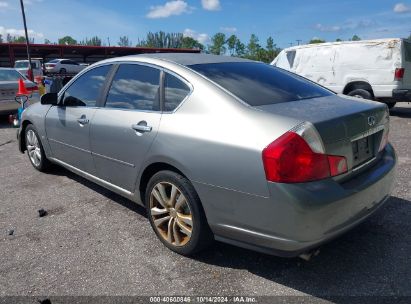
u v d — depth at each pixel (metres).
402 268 3.00
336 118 2.72
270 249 2.69
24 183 5.20
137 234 3.67
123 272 3.06
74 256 3.31
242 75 3.46
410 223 3.69
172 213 3.25
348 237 3.47
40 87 11.12
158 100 3.42
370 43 10.23
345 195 2.60
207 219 2.96
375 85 10.26
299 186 2.48
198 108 3.07
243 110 2.85
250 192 2.63
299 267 3.06
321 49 11.24
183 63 3.48
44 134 5.11
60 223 3.95
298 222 2.49
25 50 44.88
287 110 2.84
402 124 9.20
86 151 4.23
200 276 2.99
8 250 3.45
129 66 3.88
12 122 10.12
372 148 3.12
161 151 3.18
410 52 10.21
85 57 52.09
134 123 3.50
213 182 2.83
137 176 3.55
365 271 2.98
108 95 4.00
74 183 5.12
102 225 3.88
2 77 10.57
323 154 2.57
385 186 3.11
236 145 2.69
